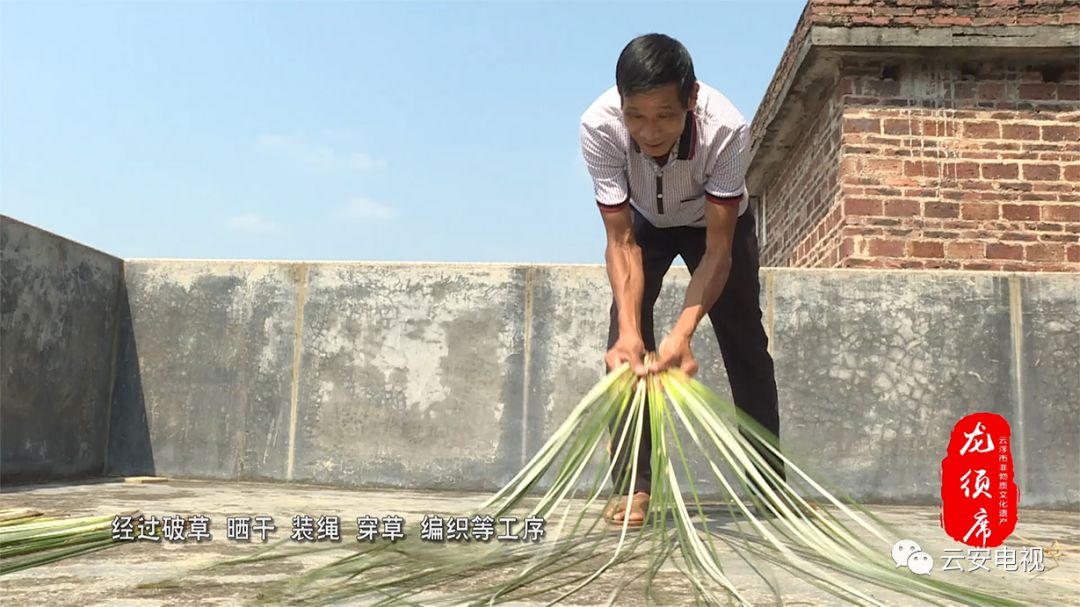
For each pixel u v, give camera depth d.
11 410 3.75
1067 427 3.99
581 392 4.20
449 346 4.28
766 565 1.61
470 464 4.19
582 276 4.28
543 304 4.27
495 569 1.52
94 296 4.31
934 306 4.12
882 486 4.00
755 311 2.60
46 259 3.97
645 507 2.17
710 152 2.20
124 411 4.41
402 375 4.28
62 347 4.08
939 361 4.08
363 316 4.34
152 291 4.48
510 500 1.70
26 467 3.84
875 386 4.08
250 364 4.38
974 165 5.02
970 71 5.11
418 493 3.97
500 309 4.29
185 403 4.38
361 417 4.27
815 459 4.03
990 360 4.07
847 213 4.99
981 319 4.10
